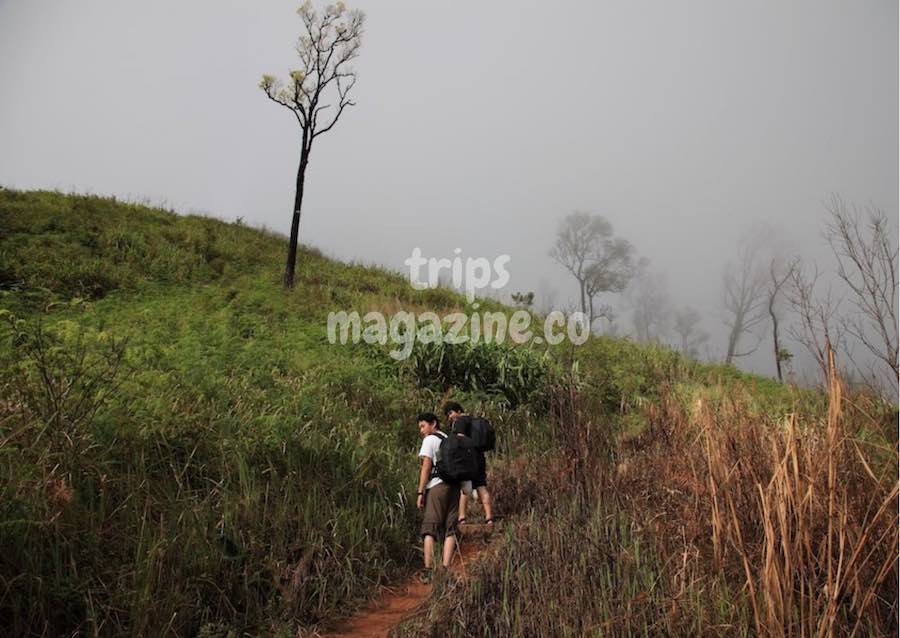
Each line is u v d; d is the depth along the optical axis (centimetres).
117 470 548
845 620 339
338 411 941
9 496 429
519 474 785
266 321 1513
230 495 571
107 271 1664
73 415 558
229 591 475
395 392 1150
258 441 688
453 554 615
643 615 369
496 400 1173
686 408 793
